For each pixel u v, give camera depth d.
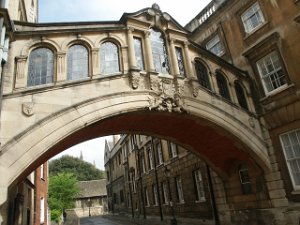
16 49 9.84
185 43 13.30
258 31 15.81
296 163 13.46
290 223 12.89
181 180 20.88
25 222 13.83
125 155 37.59
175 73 12.38
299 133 13.42
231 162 16.20
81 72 10.62
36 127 8.77
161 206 24.61
